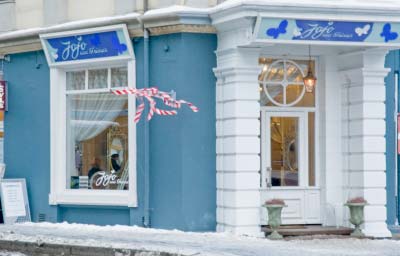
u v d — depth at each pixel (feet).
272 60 69.00
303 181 69.67
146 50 68.28
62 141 73.97
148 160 68.23
